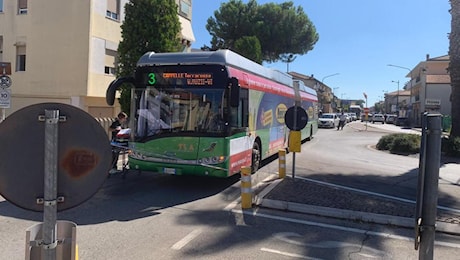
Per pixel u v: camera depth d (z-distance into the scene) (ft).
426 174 10.24
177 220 21.40
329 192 27.71
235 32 120.26
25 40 67.77
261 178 34.50
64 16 65.26
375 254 16.92
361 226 21.06
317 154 55.83
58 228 8.16
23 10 68.39
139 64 29.35
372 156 56.08
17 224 19.88
